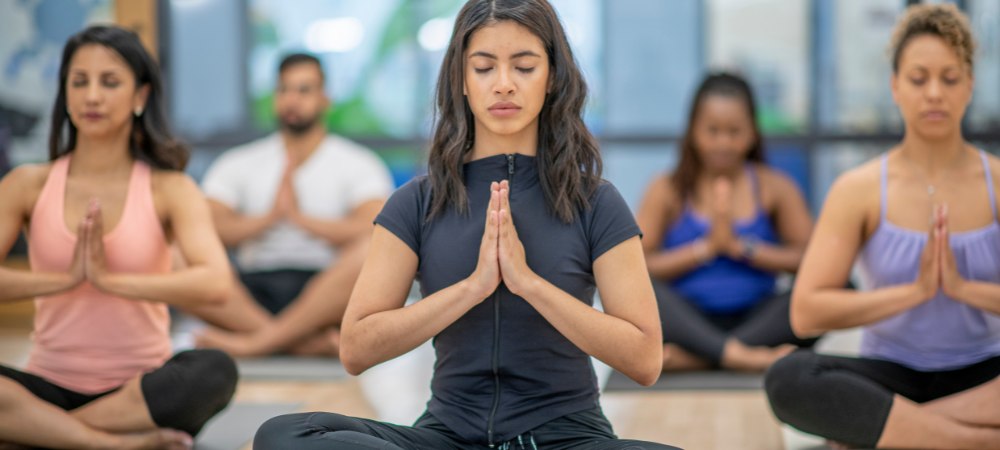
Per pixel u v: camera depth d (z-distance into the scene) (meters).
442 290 1.66
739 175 3.74
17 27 5.53
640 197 5.89
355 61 5.91
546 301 1.63
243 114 5.84
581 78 1.78
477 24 1.72
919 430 2.17
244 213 4.28
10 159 5.56
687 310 3.53
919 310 2.35
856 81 5.73
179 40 5.80
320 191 4.21
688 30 5.80
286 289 4.15
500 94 1.70
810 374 2.27
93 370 2.31
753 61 5.78
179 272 2.30
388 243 1.77
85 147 2.38
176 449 2.25
